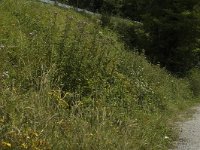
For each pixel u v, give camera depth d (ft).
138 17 91.97
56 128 24.62
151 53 78.59
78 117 26.96
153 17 78.54
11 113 23.32
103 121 28.17
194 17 76.64
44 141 22.04
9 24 41.75
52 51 33.22
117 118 32.22
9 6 48.19
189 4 77.56
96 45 38.45
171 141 35.22
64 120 25.81
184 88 66.39
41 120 23.88
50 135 23.54
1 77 26.53
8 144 20.17
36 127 23.34
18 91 26.84
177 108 52.80
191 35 78.28
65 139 24.62
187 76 77.66
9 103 23.91
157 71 61.93
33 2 56.95
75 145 24.50
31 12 50.55
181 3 77.36
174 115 47.93
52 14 54.34
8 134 21.21
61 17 55.47
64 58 33.17
